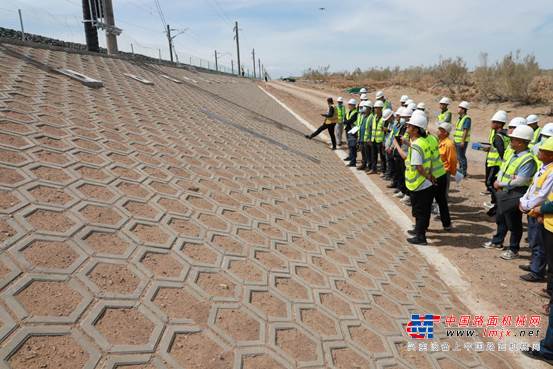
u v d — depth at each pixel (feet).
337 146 47.26
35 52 31.12
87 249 10.55
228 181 20.72
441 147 21.81
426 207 19.95
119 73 37.68
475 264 18.49
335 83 155.12
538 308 15.14
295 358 9.53
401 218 25.09
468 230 22.81
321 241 17.31
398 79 121.60
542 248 16.43
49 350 7.38
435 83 97.60
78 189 13.37
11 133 15.23
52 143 15.92
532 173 16.96
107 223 12.08
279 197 21.53
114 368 7.53
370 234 20.79
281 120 55.36
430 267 18.34
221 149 26.40
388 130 31.14
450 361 11.58
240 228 15.48
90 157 16.21
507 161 17.95
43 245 10.02
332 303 12.53
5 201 11.14
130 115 24.85
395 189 31.24
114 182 14.98
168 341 8.64
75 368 7.22
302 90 126.21
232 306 10.57
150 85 37.88
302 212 20.49
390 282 15.43
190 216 14.78
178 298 10.09
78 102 22.80
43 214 11.25
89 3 47.44
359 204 26.35
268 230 16.35
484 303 15.44
